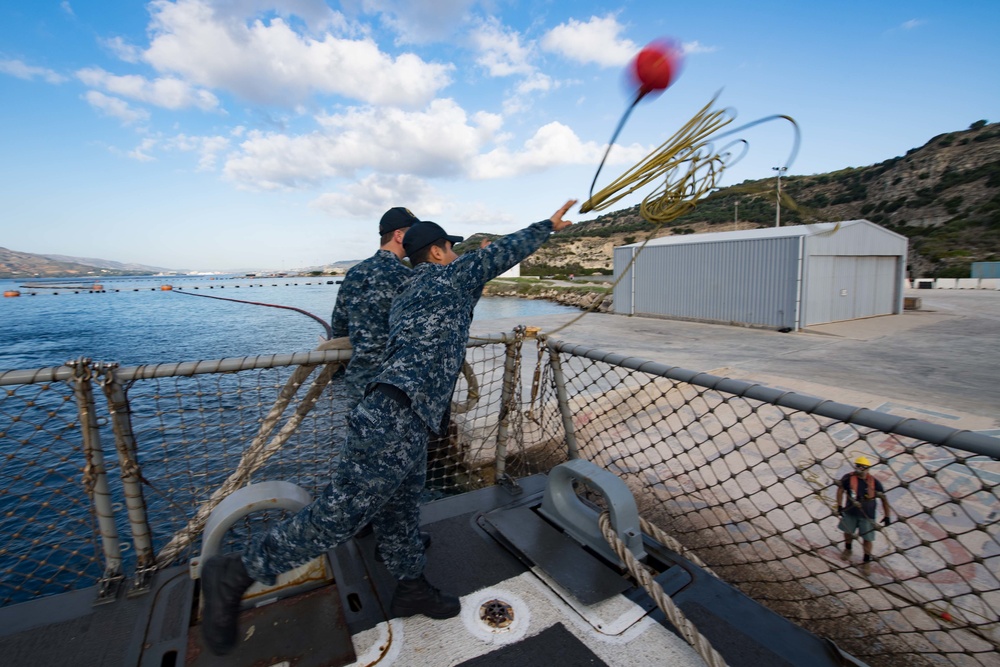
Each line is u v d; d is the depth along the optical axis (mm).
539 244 1822
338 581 2137
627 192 1761
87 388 2004
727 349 15617
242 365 2223
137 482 2145
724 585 2082
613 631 1865
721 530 5309
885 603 4215
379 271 2254
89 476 2047
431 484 6438
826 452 7133
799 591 4383
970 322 21125
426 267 1893
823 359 13695
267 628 1823
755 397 1968
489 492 2939
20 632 1838
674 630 1867
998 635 3783
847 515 4465
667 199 1712
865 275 22703
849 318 22172
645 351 15305
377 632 1863
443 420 1976
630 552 2129
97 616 1926
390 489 1614
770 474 6559
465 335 1792
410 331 1701
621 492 2227
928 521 5449
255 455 2455
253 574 1540
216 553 1900
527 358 13086
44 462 8383
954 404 9305
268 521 2900
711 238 23750
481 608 1988
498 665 1720
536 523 2541
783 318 19906
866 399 9688
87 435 2031
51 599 2020
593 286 46812
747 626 1855
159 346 25141
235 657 1703
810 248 19531
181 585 2098
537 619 1936
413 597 1919
